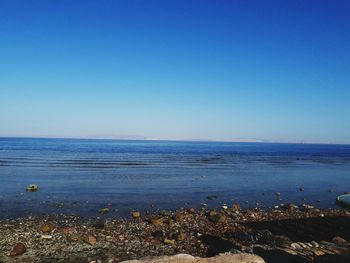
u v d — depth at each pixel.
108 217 23.33
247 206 29.31
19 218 22.30
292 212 26.47
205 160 86.12
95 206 26.98
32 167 56.31
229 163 78.12
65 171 51.50
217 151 150.25
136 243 17.34
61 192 33.06
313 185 44.84
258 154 128.62
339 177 55.41
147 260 9.79
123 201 29.50
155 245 17.08
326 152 169.25
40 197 30.09
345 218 23.38
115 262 14.69
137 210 26.02
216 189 38.25
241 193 36.22
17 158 74.94
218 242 17.67
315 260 10.50
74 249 16.20
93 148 145.00
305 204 30.36
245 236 18.23
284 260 11.27
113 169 56.44
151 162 74.38
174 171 56.19
